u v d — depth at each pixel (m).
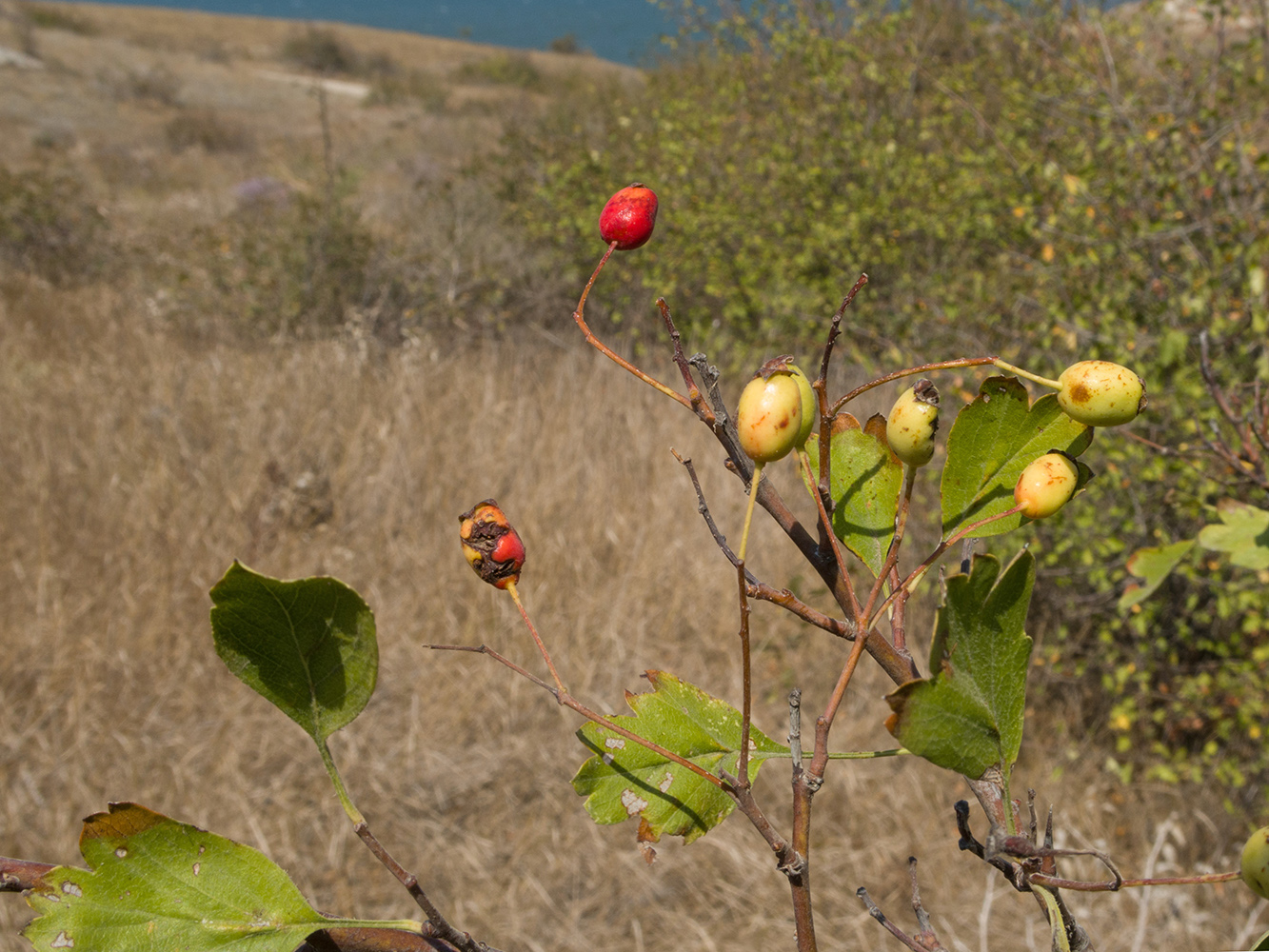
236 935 0.50
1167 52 5.55
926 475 4.44
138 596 4.39
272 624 0.51
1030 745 4.18
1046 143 5.79
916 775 3.94
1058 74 6.11
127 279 9.98
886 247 6.43
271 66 33.97
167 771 3.72
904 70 7.72
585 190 8.22
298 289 8.30
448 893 3.51
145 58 31.09
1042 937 3.35
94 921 0.49
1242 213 4.02
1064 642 4.43
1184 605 4.13
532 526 4.96
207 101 25.20
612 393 6.44
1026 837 0.51
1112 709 4.11
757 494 0.55
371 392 6.60
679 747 0.65
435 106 23.06
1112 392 0.54
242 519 5.06
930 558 0.58
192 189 14.98
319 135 19.86
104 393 6.37
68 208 11.07
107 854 0.50
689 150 8.08
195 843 0.51
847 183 7.35
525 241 8.77
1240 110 4.59
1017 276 5.16
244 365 7.11
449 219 9.15
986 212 5.74
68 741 3.76
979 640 0.51
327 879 3.52
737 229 7.19
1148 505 3.93
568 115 10.95
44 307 8.65
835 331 0.56
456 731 4.09
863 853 3.66
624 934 3.43
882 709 4.28
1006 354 4.58
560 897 3.55
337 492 5.32
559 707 4.21
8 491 5.02
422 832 3.68
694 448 5.76
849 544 0.67
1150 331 4.12
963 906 3.46
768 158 7.70
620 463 5.71
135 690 4.03
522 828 3.75
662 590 4.77
